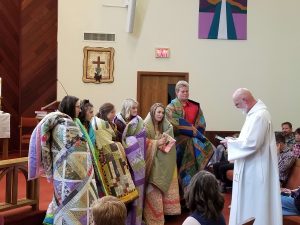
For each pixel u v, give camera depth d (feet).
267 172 11.29
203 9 25.64
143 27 25.48
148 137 13.92
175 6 25.59
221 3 25.71
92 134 11.73
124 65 25.45
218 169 19.57
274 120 26.25
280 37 26.13
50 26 26.76
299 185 13.66
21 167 12.57
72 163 10.20
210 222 6.79
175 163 14.07
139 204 12.83
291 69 26.25
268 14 26.03
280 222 11.18
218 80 25.91
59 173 10.22
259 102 11.65
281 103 26.25
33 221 12.66
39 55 26.76
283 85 26.23
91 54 25.18
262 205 11.21
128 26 24.97
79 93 25.22
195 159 15.16
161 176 13.53
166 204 13.97
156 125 14.20
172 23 25.61
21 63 26.40
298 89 26.30
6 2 25.70
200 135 15.28
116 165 11.99
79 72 25.18
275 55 26.13
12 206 12.24
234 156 11.55
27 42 26.48
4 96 25.84
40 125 10.37
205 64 25.82
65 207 10.16
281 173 14.42
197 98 25.84
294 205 12.19
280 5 26.07
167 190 13.61
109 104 12.76
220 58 25.88
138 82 25.48
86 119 11.71
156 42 25.59
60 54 25.02
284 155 14.55
